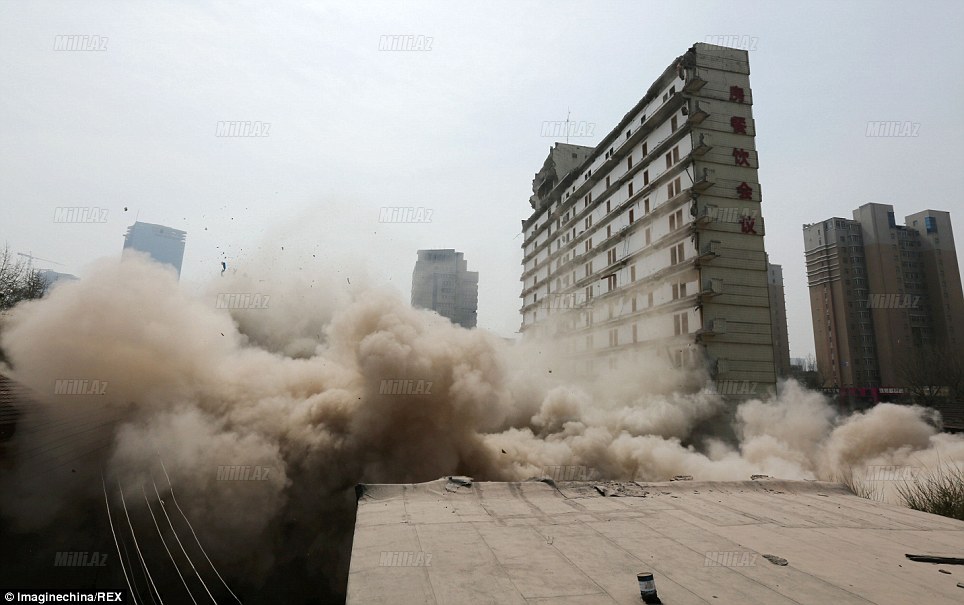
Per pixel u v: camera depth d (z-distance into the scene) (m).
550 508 8.41
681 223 32.75
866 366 77.38
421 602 4.77
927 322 78.06
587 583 5.25
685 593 5.00
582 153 60.75
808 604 4.76
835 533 7.16
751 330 30.45
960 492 10.09
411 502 8.55
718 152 31.88
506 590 5.05
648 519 7.80
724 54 33.50
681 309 32.31
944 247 79.44
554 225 60.78
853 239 81.12
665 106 34.22
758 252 31.47
